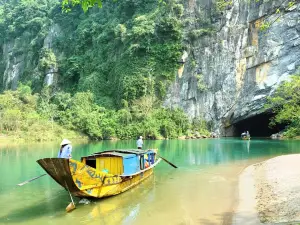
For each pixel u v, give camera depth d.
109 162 15.48
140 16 66.94
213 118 61.44
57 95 68.69
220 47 61.38
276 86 56.62
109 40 73.88
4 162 24.33
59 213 11.59
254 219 10.16
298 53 55.41
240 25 60.34
